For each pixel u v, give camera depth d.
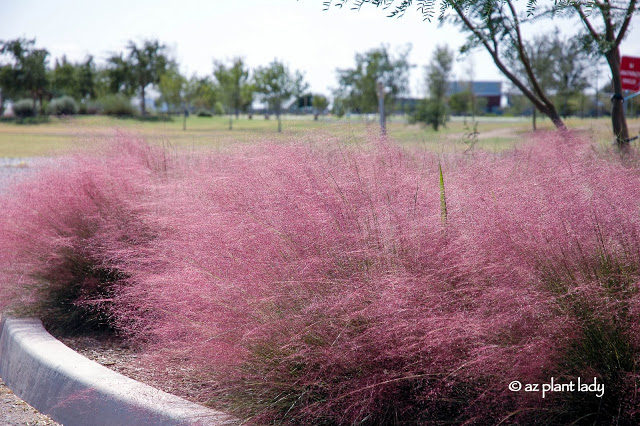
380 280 2.84
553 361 2.55
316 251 3.15
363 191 3.50
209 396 3.06
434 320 2.61
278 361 2.88
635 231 2.87
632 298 2.56
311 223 3.26
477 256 2.86
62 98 58.53
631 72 7.47
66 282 4.92
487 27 7.66
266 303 3.00
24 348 4.09
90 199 5.13
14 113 67.38
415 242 3.07
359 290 2.83
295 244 3.23
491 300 2.68
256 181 3.90
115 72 71.62
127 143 6.41
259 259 3.20
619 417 2.55
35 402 3.73
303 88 54.38
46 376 3.72
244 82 64.62
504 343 2.60
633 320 2.56
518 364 2.47
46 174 5.74
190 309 3.22
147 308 3.69
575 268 2.72
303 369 2.85
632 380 2.47
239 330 2.96
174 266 3.69
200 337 3.07
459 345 2.61
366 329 2.76
